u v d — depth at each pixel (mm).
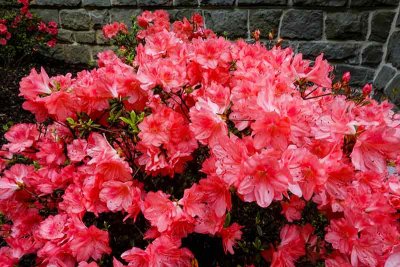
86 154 658
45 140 723
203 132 562
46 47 2746
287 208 593
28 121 1874
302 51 2131
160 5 2338
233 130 658
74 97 651
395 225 643
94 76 693
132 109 666
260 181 481
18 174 724
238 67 697
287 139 518
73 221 588
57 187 692
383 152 510
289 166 491
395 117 680
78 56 2711
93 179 589
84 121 696
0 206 753
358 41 2039
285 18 2107
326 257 619
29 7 2695
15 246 699
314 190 520
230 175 491
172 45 708
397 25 1895
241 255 690
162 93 641
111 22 2520
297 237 582
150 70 605
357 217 537
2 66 2604
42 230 611
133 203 580
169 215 541
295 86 694
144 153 615
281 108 510
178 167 634
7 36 2553
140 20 1647
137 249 530
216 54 660
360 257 541
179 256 558
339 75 2115
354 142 523
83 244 581
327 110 599
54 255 586
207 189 548
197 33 1533
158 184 709
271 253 605
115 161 577
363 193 583
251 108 526
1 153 804
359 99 775
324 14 2045
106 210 616
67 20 2635
